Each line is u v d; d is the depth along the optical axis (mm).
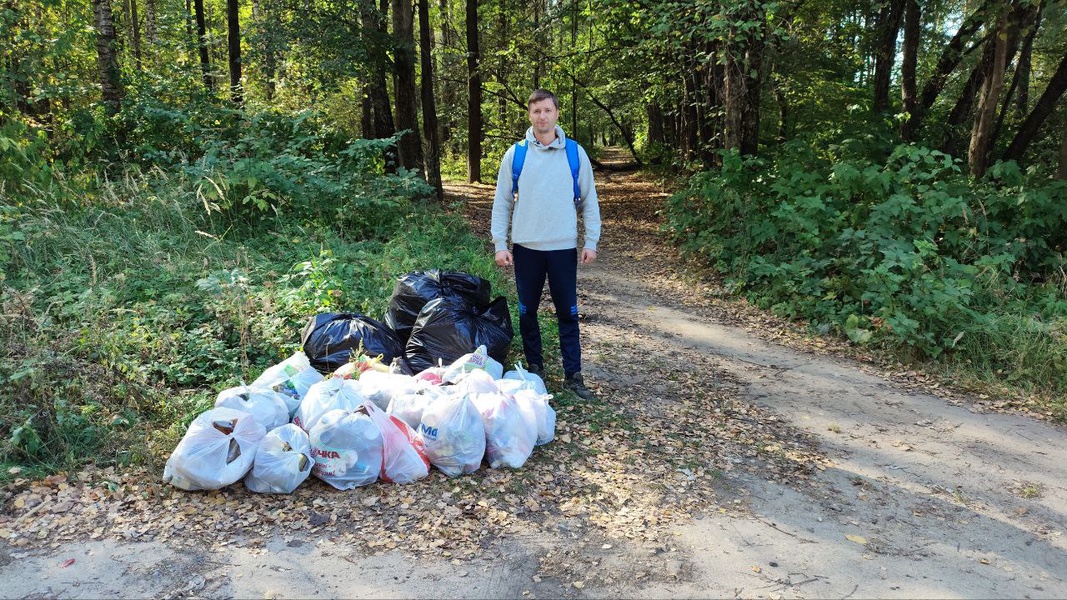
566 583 2658
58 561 2625
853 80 16656
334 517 3012
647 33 13352
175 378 4125
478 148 20656
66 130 8188
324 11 12352
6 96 7719
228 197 7430
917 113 13344
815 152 10312
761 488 3531
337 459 3221
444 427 3395
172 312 4727
